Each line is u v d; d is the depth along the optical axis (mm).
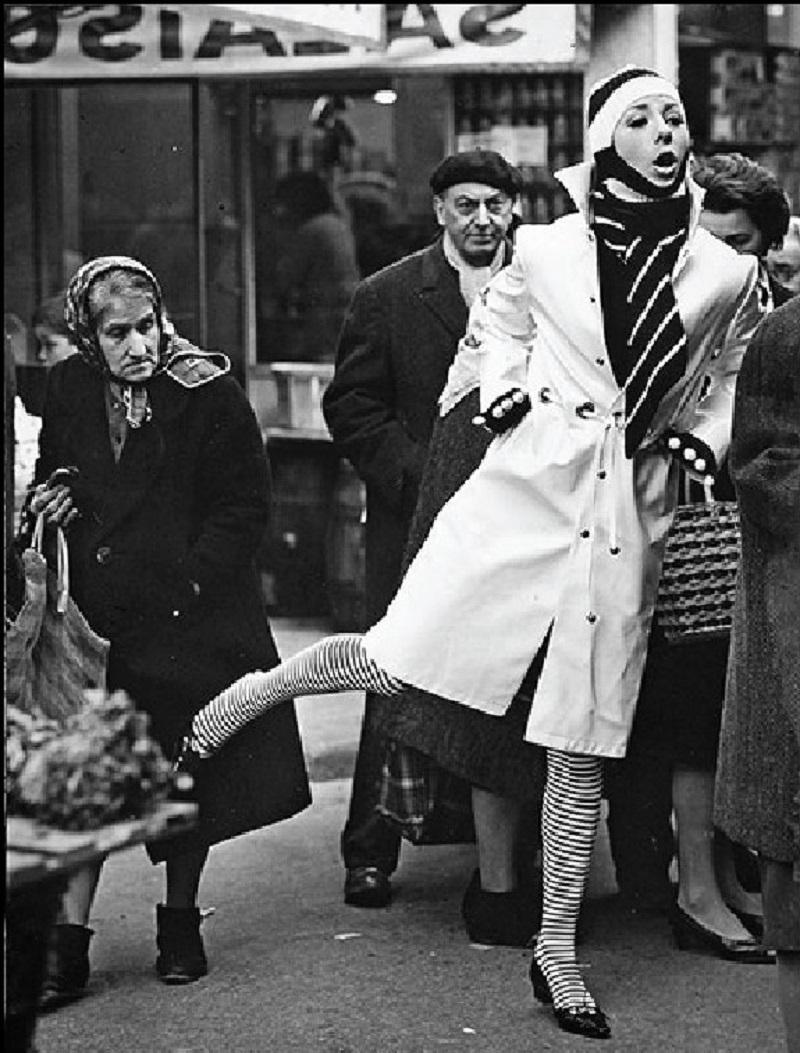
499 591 5945
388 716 6379
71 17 10250
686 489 6039
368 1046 5746
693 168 6688
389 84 11445
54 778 3760
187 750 5973
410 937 6684
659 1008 6039
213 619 6070
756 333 4883
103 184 11938
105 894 7051
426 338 7023
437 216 7070
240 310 11930
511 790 6164
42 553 5691
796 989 4934
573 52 9812
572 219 5965
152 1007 6004
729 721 5008
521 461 5969
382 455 7020
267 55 10117
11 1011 4332
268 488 6152
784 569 4781
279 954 6500
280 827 8070
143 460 5980
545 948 6012
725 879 6617
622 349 5844
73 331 5949
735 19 11891
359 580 11164
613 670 5879
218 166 11844
